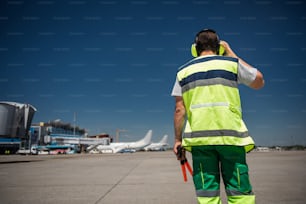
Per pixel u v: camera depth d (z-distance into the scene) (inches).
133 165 505.4
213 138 63.3
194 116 66.7
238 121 65.6
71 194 191.9
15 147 2485.2
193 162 67.9
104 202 162.9
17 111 649.6
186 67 72.6
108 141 4023.1
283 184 220.5
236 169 63.1
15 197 181.5
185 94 70.9
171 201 163.0
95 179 282.5
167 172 348.8
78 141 3742.6
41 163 644.7
